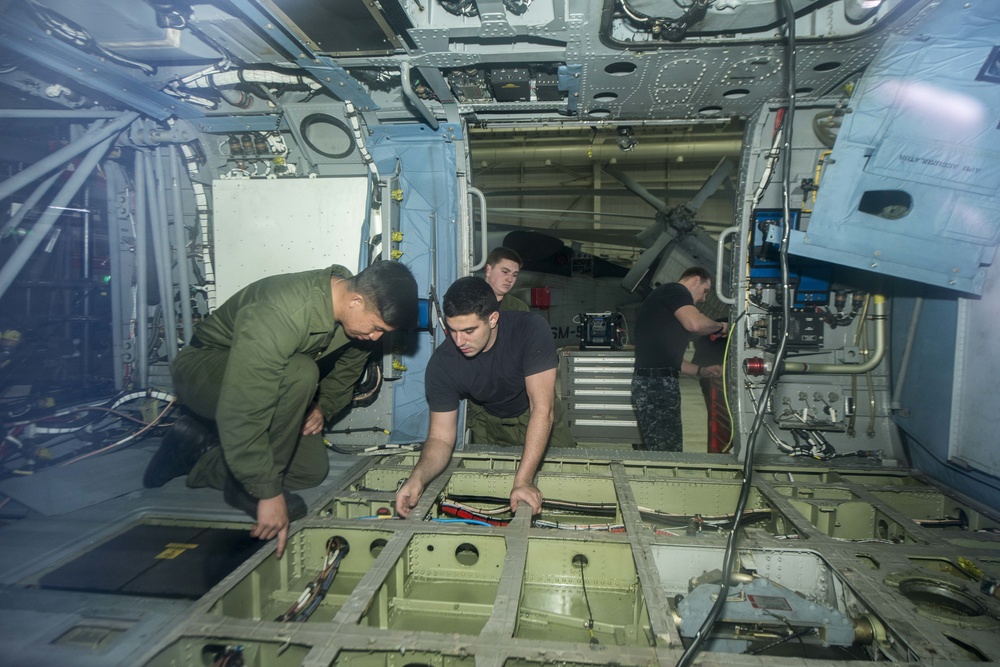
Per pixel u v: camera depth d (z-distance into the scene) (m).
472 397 2.67
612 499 2.53
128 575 1.73
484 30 2.08
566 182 14.23
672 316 3.52
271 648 1.40
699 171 13.82
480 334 2.06
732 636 1.62
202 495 2.34
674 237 7.97
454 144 3.04
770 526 2.37
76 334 3.41
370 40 2.14
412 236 3.11
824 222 2.31
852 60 2.24
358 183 3.00
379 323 1.96
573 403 4.95
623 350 5.01
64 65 2.41
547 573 1.95
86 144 2.90
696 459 2.80
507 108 2.83
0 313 3.10
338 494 2.34
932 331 2.57
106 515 2.15
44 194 2.99
